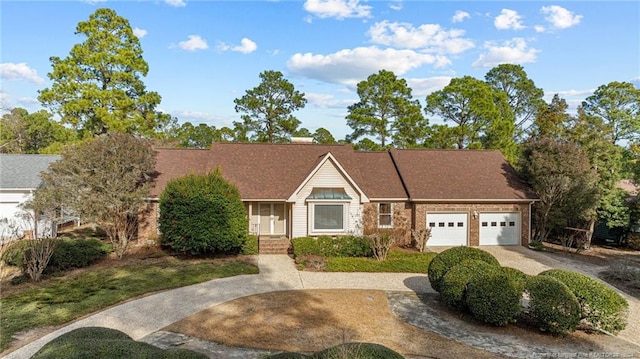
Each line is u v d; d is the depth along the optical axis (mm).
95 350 6941
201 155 27719
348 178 23766
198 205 20047
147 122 39156
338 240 21453
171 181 20969
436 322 12977
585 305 12867
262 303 14164
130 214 21125
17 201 25375
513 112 54438
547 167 25234
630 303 16078
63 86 34781
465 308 13547
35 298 14023
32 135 49438
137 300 14273
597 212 27234
